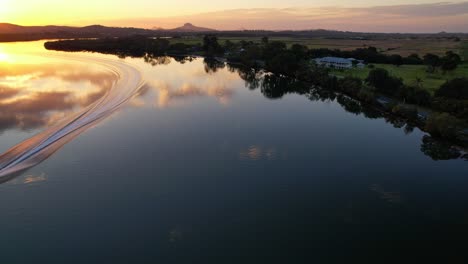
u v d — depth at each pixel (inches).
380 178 1608.0
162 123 2321.6
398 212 1336.1
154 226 1234.6
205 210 1331.2
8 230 1205.7
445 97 2642.7
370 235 1197.7
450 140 2047.2
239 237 1178.6
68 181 1529.3
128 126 2240.4
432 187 1531.7
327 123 2452.0
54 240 1160.8
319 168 1697.8
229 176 1598.2
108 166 1675.7
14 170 1610.5
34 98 2810.0
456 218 1299.2
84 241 1157.1
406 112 2472.9
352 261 1077.8
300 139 2097.7
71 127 2181.3
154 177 1576.0
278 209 1342.3
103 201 1382.9
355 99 3152.1
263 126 2332.7
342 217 1298.0
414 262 1077.8
